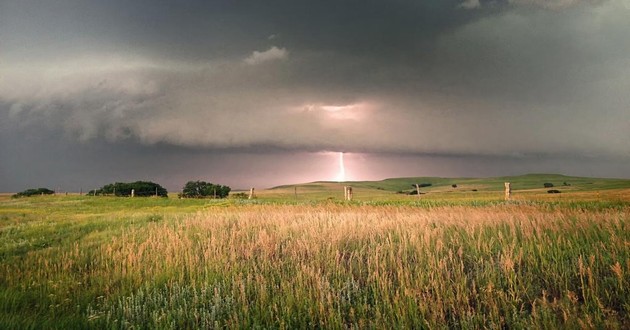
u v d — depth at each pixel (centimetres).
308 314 597
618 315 543
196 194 7406
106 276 866
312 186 19238
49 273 937
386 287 661
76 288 812
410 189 17562
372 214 1744
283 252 977
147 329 598
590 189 8812
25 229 1880
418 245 893
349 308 625
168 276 838
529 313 578
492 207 1953
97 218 2397
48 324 594
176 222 1739
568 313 515
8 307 687
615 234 880
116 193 7625
